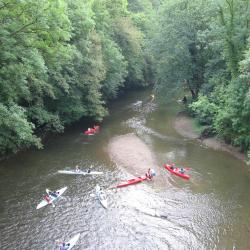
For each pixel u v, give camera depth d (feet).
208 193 102.94
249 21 130.93
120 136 151.74
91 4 179.11
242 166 120.26
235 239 82.53
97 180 110.11
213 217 90.89
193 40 166.91
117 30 208.74
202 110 149.79
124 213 92.32
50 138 144.97
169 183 109.19
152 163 123.65
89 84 157.28
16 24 95.25
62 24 115.44
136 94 240.94
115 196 100.73
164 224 87.97
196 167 120.37
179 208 94.99
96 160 124.77
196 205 96.48
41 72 109.91
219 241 81.87
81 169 116.78
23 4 91.45
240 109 120.78
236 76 130.93
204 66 172.35
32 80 118.83
